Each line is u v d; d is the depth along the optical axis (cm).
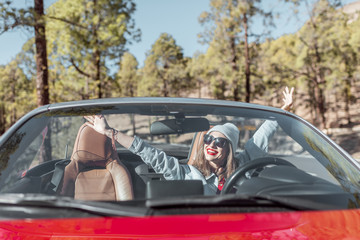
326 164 214
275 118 254
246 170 214
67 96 3203
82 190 221
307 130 245
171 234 146
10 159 198
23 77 6306
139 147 236
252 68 4334
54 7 2184
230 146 236
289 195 174
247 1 3378
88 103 244
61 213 156
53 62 2852
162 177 270
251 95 4491
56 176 246
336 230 154
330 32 4006
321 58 4056
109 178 226
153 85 7600
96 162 230
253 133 249
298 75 4238
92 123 234
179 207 158
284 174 192
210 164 241
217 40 4056
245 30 3681
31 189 216
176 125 264
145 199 166
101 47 2198
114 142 235
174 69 7369
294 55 4212
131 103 246
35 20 1177
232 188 210
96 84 2730
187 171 242
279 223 155
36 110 238
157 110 244
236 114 250
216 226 150
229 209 160
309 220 159
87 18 2245
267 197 163
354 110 7238
